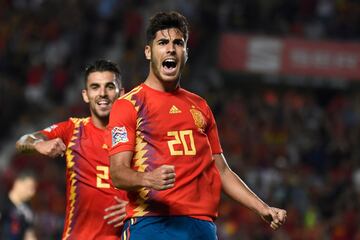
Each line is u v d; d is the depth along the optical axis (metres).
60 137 20.23
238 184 16.67
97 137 20.11
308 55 67.00
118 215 19.47
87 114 63.59
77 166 19.97
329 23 69.19
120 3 73.88
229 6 71.19
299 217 48.19
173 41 15.70
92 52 71.00
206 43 70.25
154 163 15.42
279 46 67.19
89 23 72.69
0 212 31.72
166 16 15.80
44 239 46.66
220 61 67.56
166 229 15.27
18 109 66.00
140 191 15.43
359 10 69.81
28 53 69.88
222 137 58.00
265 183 51.06
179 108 15.87
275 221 16.14
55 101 67.06
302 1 70.25
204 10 71.31
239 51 67.44
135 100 15.73
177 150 15.54
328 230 48.00
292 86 67.62
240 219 47.38
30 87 67.75
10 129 64.62
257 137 58.44
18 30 71.75
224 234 46.72
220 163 16.77
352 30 68.56
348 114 61.72
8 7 74.81
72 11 73.38
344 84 66.94
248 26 70.00
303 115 61.34
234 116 60.56
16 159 55.25
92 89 20.33
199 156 15.73
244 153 55.94
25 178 32.41
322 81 67.06
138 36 70.25
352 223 47.91
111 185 19.72
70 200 20.08
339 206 49.44
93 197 19.73
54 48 70.56
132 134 15.52
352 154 57.06
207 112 16.48
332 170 55.19
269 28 69.31
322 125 60.28
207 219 15.58
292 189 49.91
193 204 15.43
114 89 20.34
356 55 66.56
